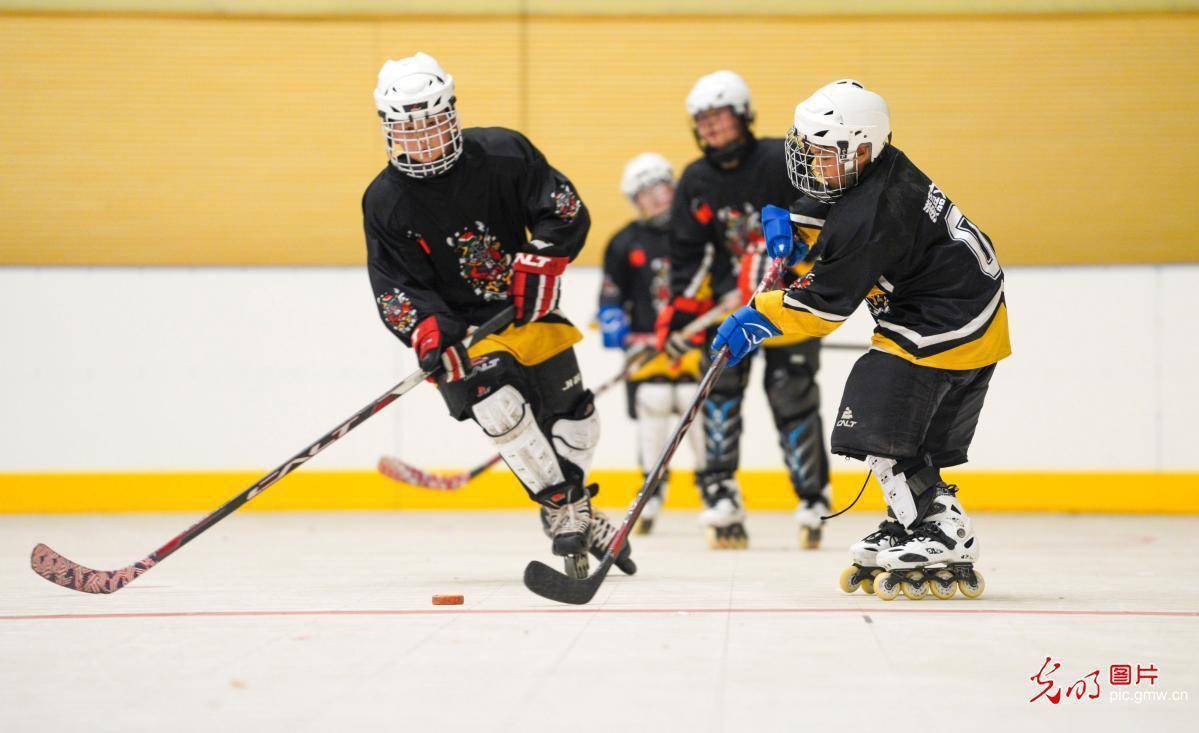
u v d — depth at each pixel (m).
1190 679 8.68
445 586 14.80
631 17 31.95
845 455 12.77
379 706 7.98
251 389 30.19
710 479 20.22
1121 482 28.86
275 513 29.67
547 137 32.03
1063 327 29.08
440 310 13.66
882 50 31.61
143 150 31.83
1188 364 28.80
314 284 30.27
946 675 8.84
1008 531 23.91
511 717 7.65
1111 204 31.09
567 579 11.69
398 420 30.20
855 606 12.45
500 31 32.00
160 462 30.17
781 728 7.34
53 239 31.75
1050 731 7.29
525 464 14.40
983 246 12.70
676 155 32.00
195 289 30.20
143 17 31.86
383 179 14.02
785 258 13.41
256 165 31.91
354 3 31.98
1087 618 11.56
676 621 11.44
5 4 31.72
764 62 31.84
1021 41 31.28
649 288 25.89
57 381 30.14
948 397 12.97
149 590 14.64
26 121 31.81
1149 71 31.03
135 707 8.07
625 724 7.45
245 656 9.85
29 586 15.27
